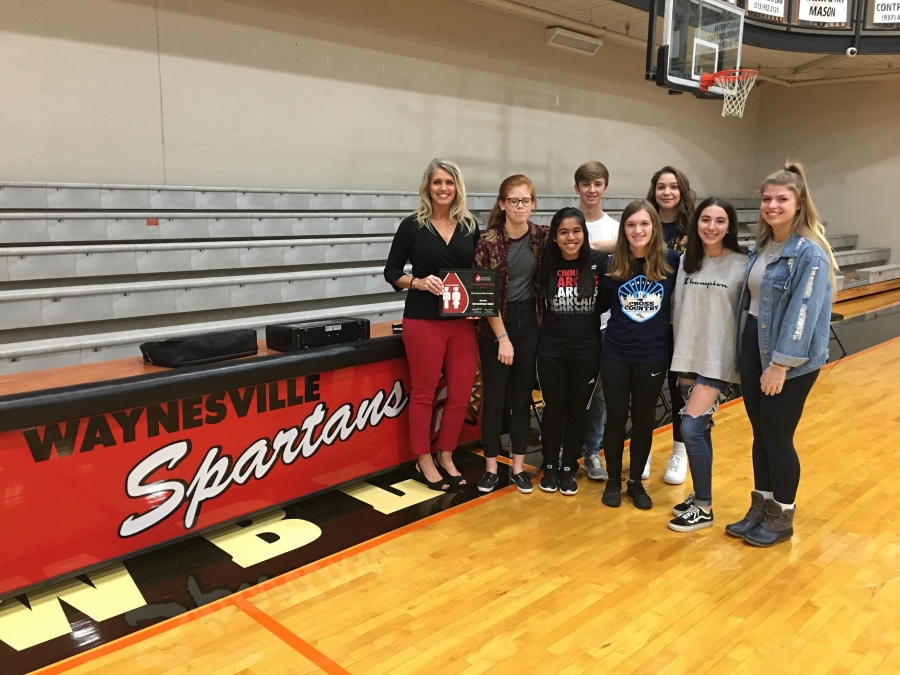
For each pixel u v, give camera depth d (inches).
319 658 71.2
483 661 70.9
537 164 327.9
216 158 223.3
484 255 106.0
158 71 207.6
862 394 179.2
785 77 420.8
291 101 238.1
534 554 93.7
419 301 107.7
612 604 81.7
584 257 105.0
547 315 108.7
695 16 242.7
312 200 241.3
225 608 80.1
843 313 310.0
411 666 70.0
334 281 212.8
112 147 202.1
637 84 372.5
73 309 161.2
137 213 194.2
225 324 181.2
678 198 115.6
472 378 113.2
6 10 179.9
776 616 79.4
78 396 78.1
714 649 73.1
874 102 416.2
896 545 97.6
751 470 126.8
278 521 102.9
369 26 254.5
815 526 103.7
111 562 85.3
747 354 95.0
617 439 109.0
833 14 304.3
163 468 88.6
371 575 87.9
